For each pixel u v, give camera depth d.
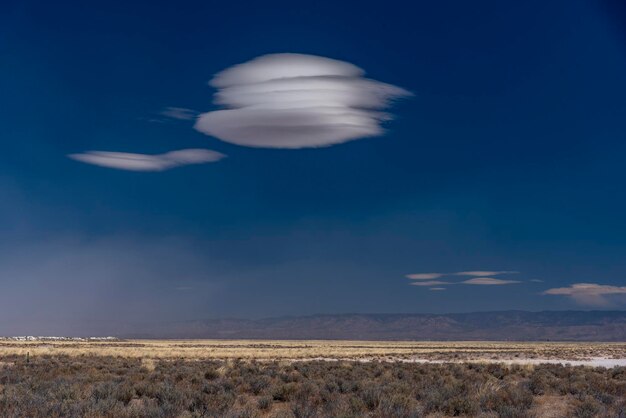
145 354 68.12
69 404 18.61
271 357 67.25
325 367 42.00
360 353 82.88
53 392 22.25
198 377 30.91
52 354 63.44
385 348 126.12
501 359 69.19
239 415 17.64
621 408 20.33
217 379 31.06
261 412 19.97
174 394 21.64
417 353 86.88
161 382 29.69
